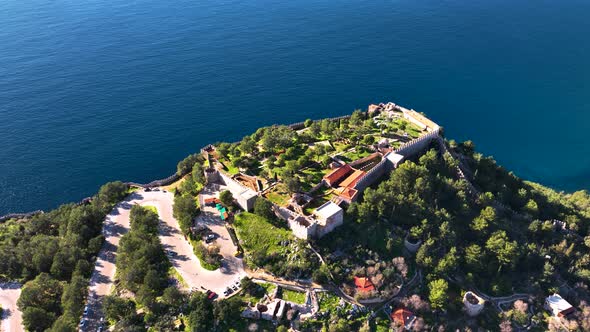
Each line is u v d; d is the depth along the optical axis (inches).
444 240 5625.0
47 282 4933.6
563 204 7500.0
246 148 6815.9
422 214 5841.5
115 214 6422.2
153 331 4370.1
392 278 5068.9
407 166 6151.6
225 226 5649.6
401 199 5772.6
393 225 5753.0
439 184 6427.2
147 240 5413.4
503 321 5108.3
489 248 5698.8
